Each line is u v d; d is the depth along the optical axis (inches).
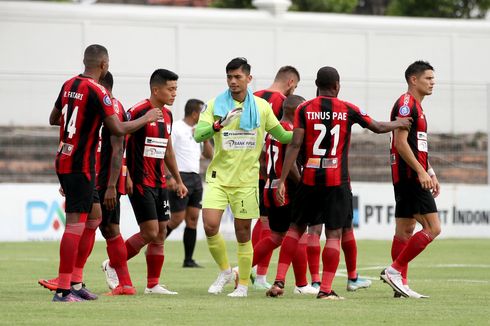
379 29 3388.3
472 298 1226.0
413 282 1465.3
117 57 3097.9
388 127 1184.8
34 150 2596.0
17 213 2308.1
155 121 1155.9
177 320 981.2
